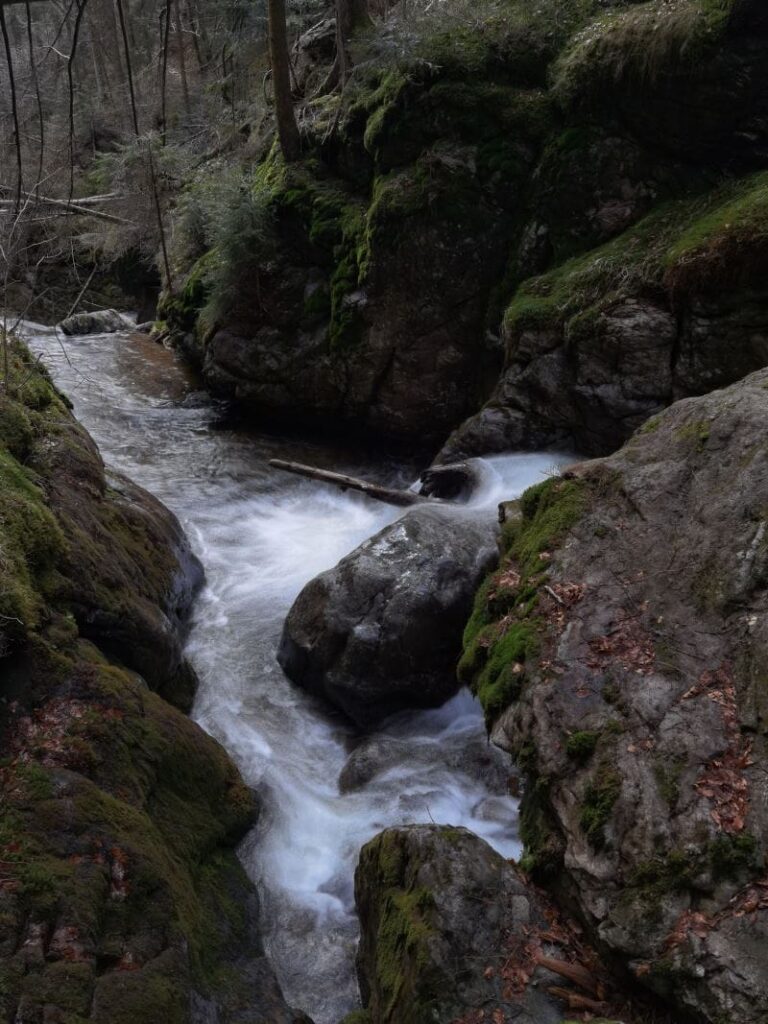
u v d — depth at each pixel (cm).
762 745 360
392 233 905
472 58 888
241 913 423
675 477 480
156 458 959
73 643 453
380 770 523
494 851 376
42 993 310
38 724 408
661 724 381
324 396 1003
